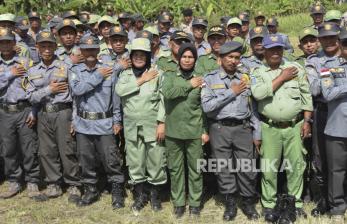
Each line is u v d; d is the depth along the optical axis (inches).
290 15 725.9
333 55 185.3
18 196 224.4
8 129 216.5
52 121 210.7
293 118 187.2
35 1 544.1
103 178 232.7
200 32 273.0
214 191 225.1
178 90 187.3
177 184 199.8
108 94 203.9
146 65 200.2
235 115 188.2
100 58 227.8
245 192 196.2
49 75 209.9
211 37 229.8
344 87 175.2
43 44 207.9
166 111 194.7
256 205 210.2
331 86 177.0
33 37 307.9
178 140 194.9
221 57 188.1
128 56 215.5
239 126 189.9
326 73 178.4
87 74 202.8
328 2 741.9
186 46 189.0
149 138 200.1
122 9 598.2
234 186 196.7
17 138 220.5
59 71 208.8
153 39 248.2
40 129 214.7
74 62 208.5
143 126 199.8
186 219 198.2
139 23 332.2
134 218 199.9
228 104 188.2
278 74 185.8
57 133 211.9
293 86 185.0
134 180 207.3
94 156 210.7
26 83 213.8
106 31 254.2
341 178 184.9
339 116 179.3
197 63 227.8
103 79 202.2
